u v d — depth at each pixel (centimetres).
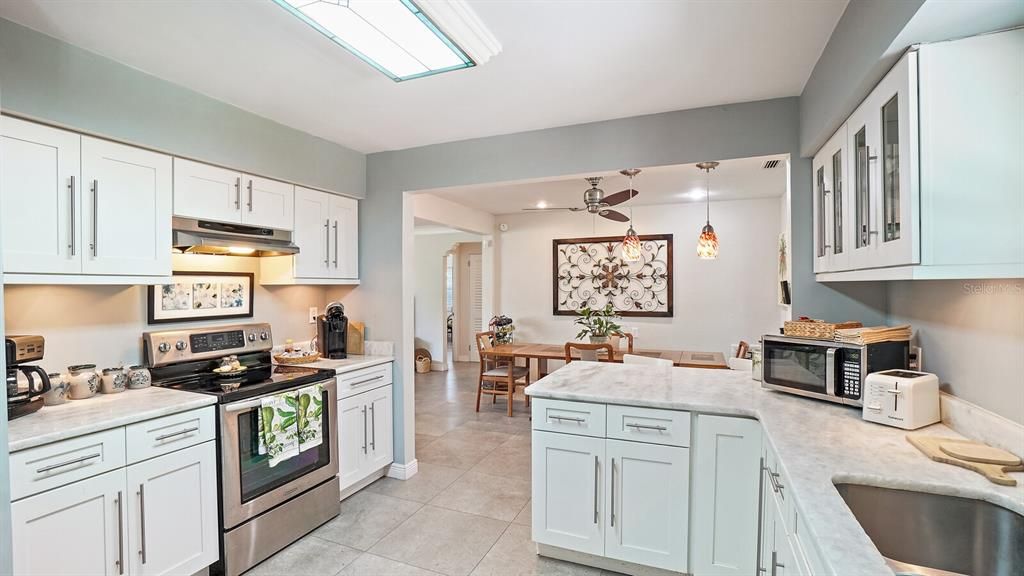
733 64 207
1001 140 119
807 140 223
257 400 235
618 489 216
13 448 154
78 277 194
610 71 214
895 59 134
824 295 235
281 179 285
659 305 593
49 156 186
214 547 218
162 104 220
